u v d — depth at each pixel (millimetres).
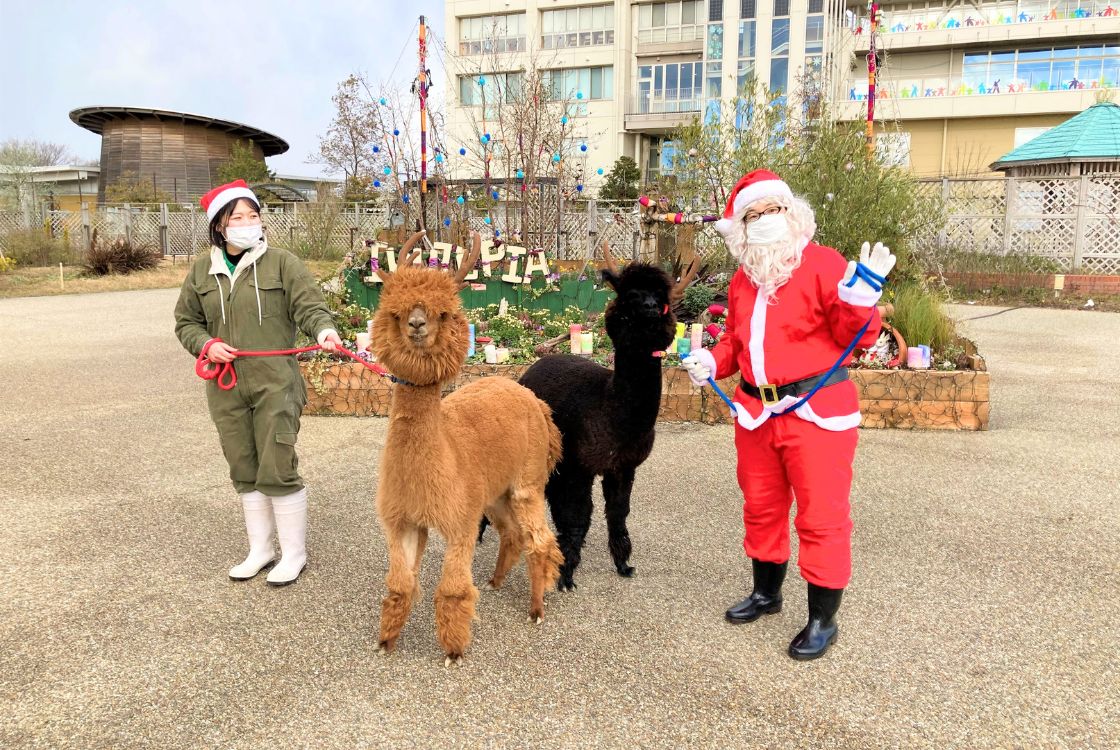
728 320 3725
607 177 31094
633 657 3484
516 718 3033
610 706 3115
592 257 17141
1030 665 3428
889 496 5559
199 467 6152
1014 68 30703
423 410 3172
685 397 7543
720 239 11055
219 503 5383
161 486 5707
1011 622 3805
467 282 10578
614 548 4258
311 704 3121
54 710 3059
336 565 4430
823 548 3404
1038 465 6207
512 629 3748
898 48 31422
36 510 5203
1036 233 18219
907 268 10078
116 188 37031
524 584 4281
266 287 4023
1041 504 5387
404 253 3342
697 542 4801
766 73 31547
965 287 16703
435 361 3053
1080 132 20703
